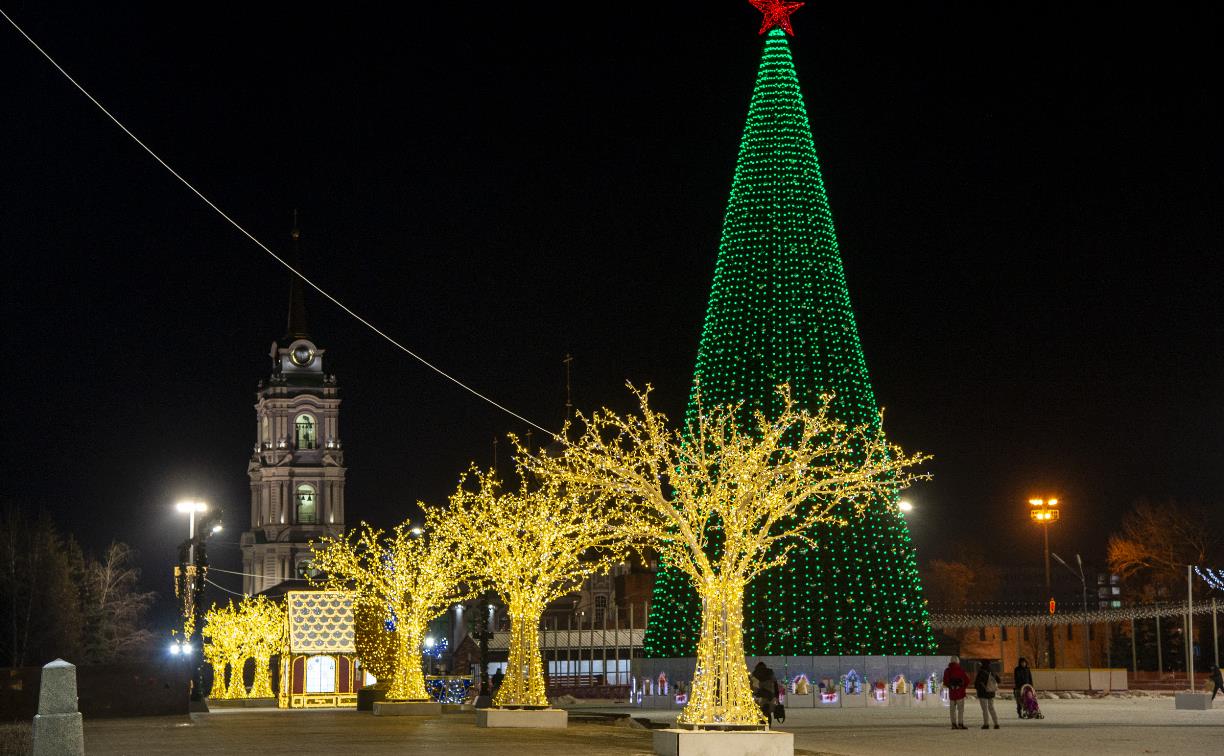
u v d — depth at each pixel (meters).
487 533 44.19
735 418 57.16
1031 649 124.62
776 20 60.34
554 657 105.81
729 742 28.33
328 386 178.38
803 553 57.81
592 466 38.53
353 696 75.19
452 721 47.28
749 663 57.84
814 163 60.06
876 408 61.22
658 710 59.41
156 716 53.72
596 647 107.31
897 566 59.03
